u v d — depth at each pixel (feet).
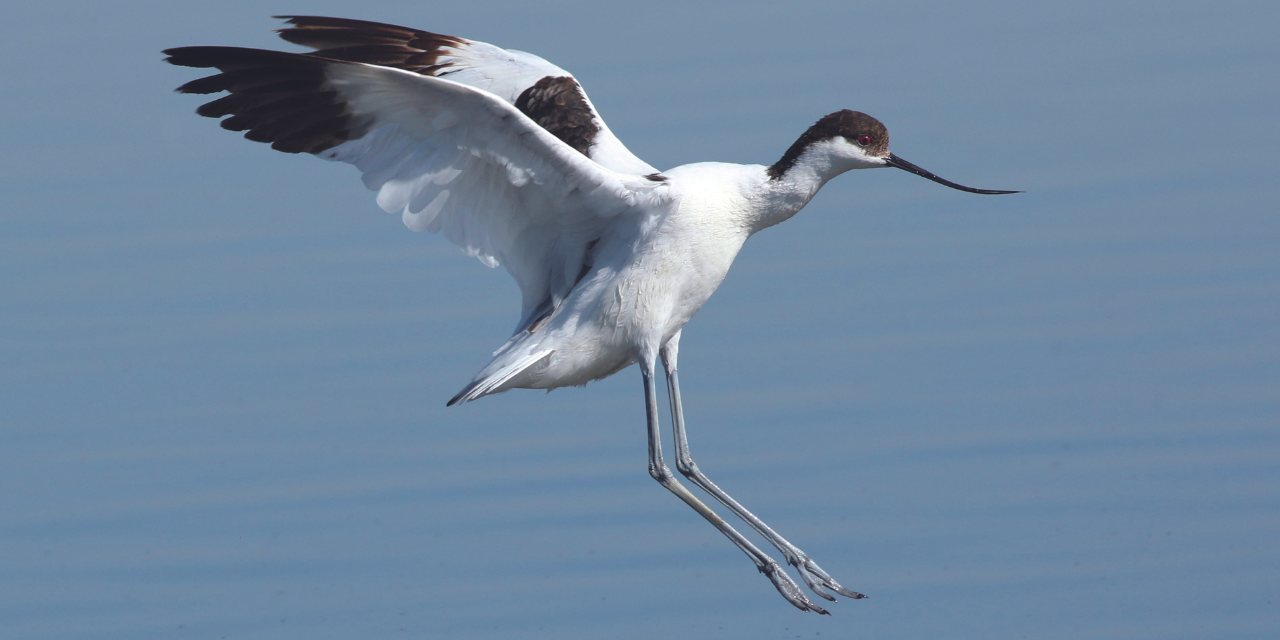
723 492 37.68
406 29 39.78
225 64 31.14
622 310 35.04
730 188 35.42
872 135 35.60
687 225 34.76
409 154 32.40
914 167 35.94
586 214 34.35
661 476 36.55
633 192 33.99
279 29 39.63
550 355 35.40
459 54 39.78
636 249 34.68
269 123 31.91
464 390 35.14
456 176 32.83
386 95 31.01
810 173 35.78
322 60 30.45
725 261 35.81
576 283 35.65
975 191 36.01
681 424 37.93
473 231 34.32
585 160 32.53
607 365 36.35
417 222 33.58
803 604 36.83
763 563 36.96
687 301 35.83
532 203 33.88
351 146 32.27
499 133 31.63
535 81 38.75
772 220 36.17
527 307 36.14
